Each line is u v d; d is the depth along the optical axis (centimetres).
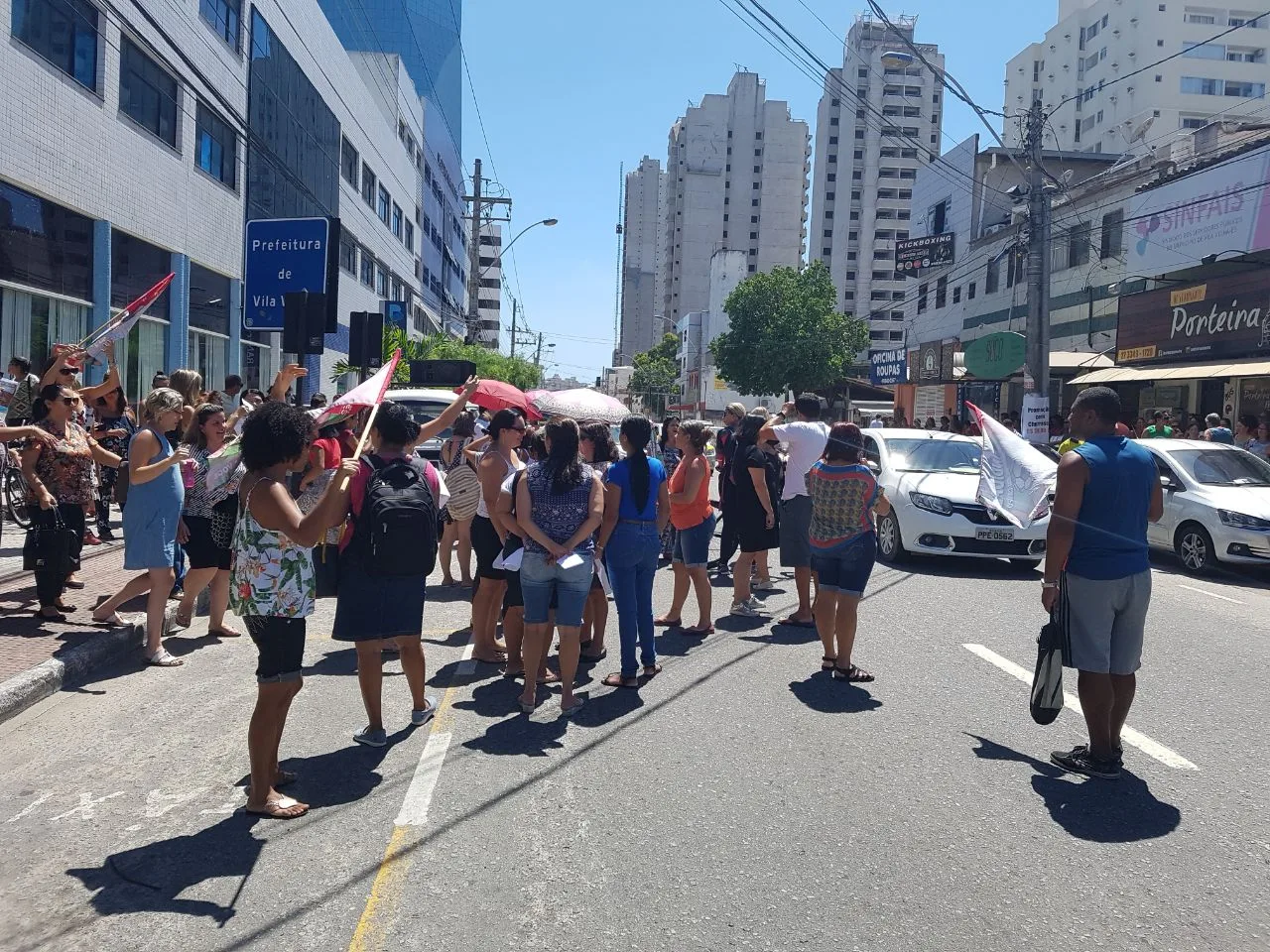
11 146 1391
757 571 1032
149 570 667
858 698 620
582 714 584
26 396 872
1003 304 3644
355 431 756
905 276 4619
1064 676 681
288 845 404
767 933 338
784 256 13388
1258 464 1270
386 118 4394
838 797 459
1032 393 1975
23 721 555
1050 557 493
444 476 970
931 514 1110
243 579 429
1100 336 3011
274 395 641
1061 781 483
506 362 4084
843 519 652
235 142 2377
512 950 325
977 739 545
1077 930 343
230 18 2309
